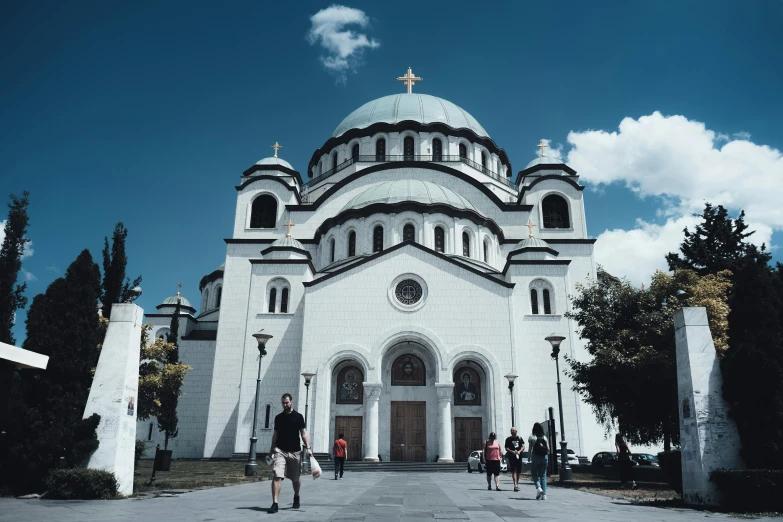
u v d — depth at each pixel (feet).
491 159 191.42
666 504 50.01
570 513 41.63
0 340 60.03
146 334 118.32
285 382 130.82
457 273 130.11
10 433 53.06
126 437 53.16
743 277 52.01
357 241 147.84
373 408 119.96
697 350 50.85
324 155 193.16
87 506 42.27
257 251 159.12
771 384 47.03
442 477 90.89
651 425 97.76
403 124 180.75
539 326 131.44
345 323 127.03
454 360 123.75
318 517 36.32
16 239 63.82
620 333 93.25
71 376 56.49
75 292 59.00
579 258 155.43
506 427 119.85
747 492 43.86
